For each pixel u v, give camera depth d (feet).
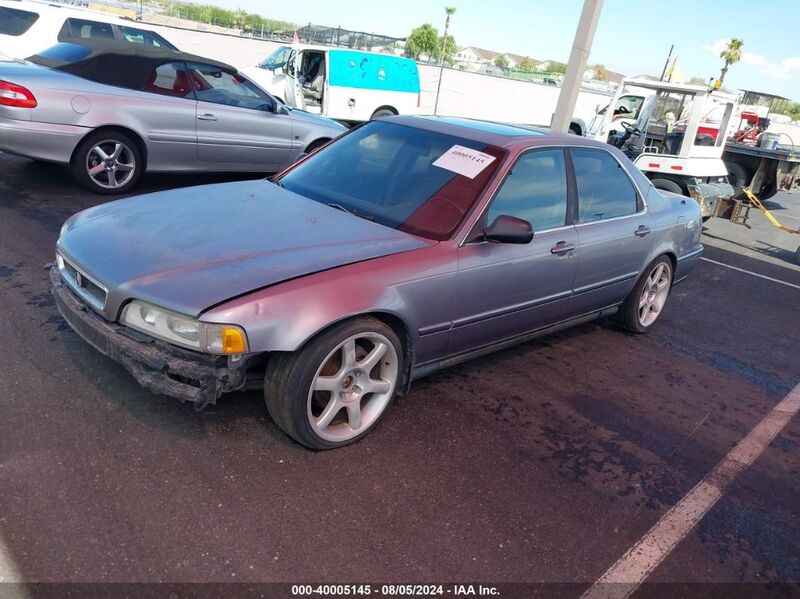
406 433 10.92
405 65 47.93
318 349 9.20
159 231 10.25
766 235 36.60
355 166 13.10
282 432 10.28
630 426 12.48
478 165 12.18
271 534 8.24
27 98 19.94
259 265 9.35
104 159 22.08
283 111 26.55
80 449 9.20
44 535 7.70
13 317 12.62
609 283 15.06
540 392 13.23
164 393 8.77
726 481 11.14
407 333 10.61
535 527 9.18
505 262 11.84
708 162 34.01
